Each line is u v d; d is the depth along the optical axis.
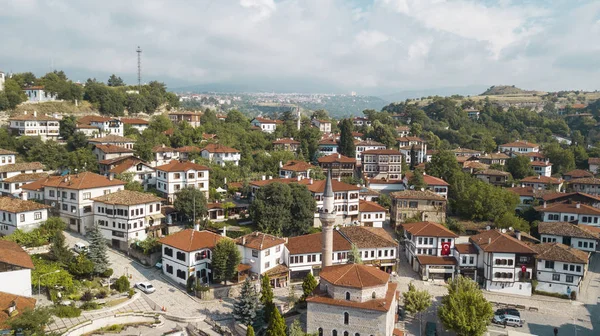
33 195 95.81
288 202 91.69
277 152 144.38
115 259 81.75
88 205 88.62
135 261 81.88
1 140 122.00
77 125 137.75
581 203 109.75
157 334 60.41
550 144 185.50
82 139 126.62
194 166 104.69
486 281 83.25
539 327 70.12
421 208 108.56
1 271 60.38
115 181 95.06
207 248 76.44
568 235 92.06
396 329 61.66
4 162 108.81
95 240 73.62
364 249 83.44
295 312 65.56
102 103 173.00
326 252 69.62
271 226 89.56
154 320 64.38
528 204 121.06
